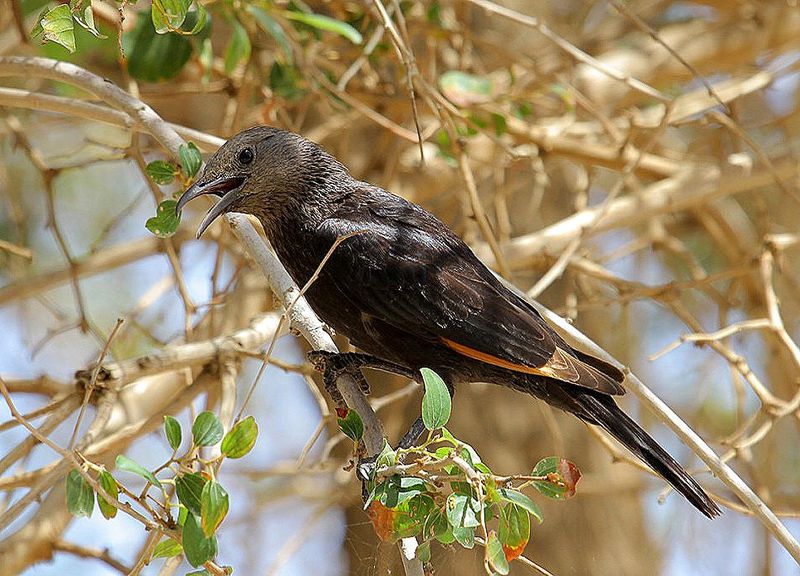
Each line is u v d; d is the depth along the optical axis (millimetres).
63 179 14992
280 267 8328
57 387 10578
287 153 8742
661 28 14992
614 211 11766
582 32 14227
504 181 13602
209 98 14461
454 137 10102
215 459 6180
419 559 6395
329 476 13500
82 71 8484
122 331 12242
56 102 8586
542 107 14117
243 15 10945
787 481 14156
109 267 12000
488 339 8359
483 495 5902
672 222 14109
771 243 10938
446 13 13180
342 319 8750
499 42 13734
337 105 11820
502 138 12164
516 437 12688
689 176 11969
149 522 6055
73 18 7531
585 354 8633
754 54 14227
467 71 12328
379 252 8539
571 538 12680
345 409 7512
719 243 13391
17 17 10414
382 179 12227
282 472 11820
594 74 13633
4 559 9031
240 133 8727
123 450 9688
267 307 11375
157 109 14383
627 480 13219
